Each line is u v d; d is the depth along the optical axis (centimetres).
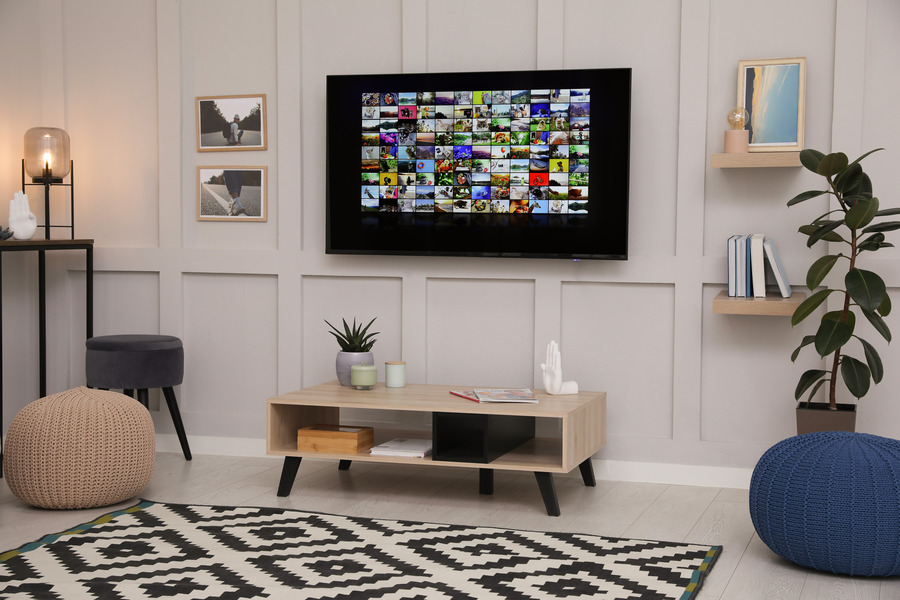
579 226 400
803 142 376
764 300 357
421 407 355
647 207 402
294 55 438
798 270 382
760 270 366
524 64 414
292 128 441
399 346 436
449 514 348
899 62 368
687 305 396
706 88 390
